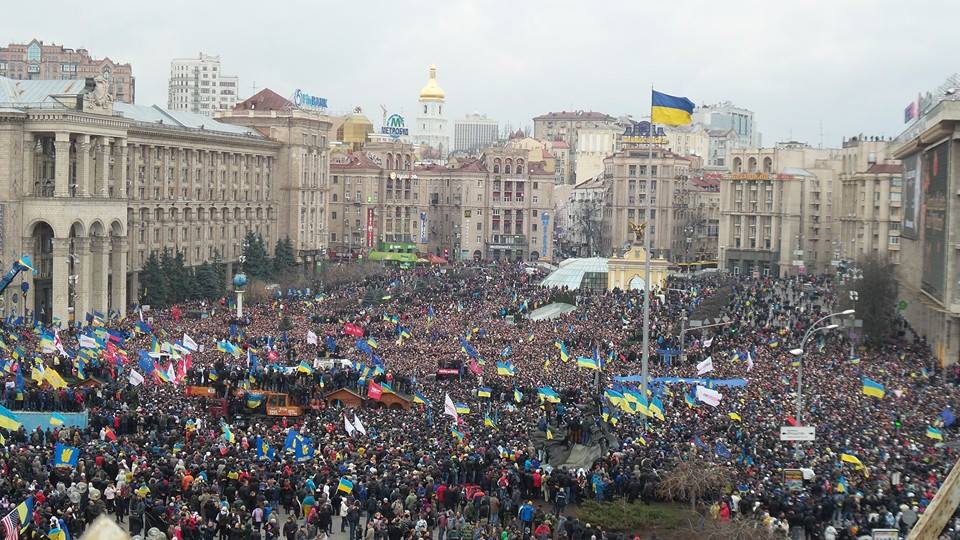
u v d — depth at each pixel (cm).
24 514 4934
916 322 17600
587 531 6112
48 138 17150
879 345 15062
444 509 6391
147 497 5944
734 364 12300
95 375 10306
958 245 14150
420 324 15125
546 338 14125
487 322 15412
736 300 19138
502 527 6219
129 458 6838
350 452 7256
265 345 13050
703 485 6825
